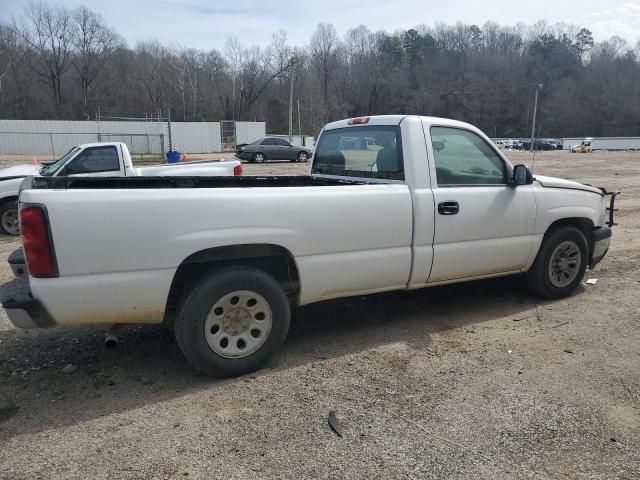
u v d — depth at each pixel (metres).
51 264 3.07
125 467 2.70
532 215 4.93
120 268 3.23
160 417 3.17
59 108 78.38
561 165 32.59
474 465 2.73
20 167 10.36
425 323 4.75
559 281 5.35
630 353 4.07
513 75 105.12
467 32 114.44
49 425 3.08
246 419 3.15
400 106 100.44
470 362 3.93
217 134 46.62
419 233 4.26
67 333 4.48
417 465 2.73
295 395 3.44
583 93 106.06
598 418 3.17
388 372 3.77
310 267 3.83
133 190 3.27
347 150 4.98
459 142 4.58
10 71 75.25
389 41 106.44
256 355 3.72
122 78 82.25
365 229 4.01
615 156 49.16
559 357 4.01
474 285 5.91
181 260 3.38
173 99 80.50
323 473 2.66
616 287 5.85
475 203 4.54
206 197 3.43
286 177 5.23
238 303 3.63
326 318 4.89
